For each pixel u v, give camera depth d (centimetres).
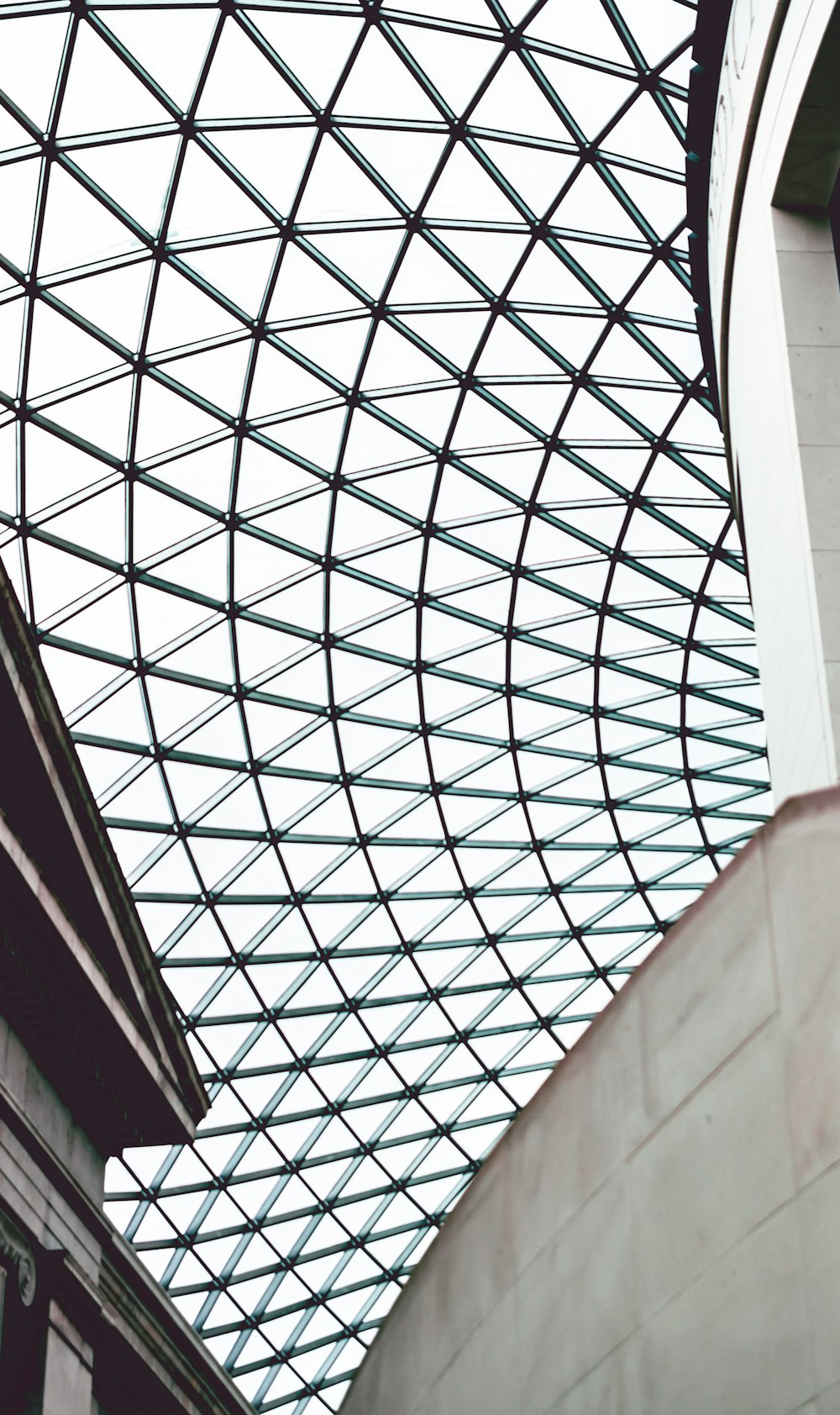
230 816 2906
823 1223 566
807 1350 567
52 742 1827
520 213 2152
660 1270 695
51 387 2214
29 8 1789
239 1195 3378
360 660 2809
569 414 2453
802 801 634
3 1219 1695
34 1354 1723
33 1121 1834
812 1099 586
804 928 612
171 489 2420
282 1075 3303
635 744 3089
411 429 2472
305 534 2586
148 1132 2125
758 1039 636
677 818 3241
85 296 2142
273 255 2184
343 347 2333
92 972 1853
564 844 3225
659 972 738
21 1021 1830
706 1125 671
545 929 3366
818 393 1111
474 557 2692
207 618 2619
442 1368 974
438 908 3247
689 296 2261
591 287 2255
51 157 1958
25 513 2306
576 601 2786
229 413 2377
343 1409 1180
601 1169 776
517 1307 865
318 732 2881
